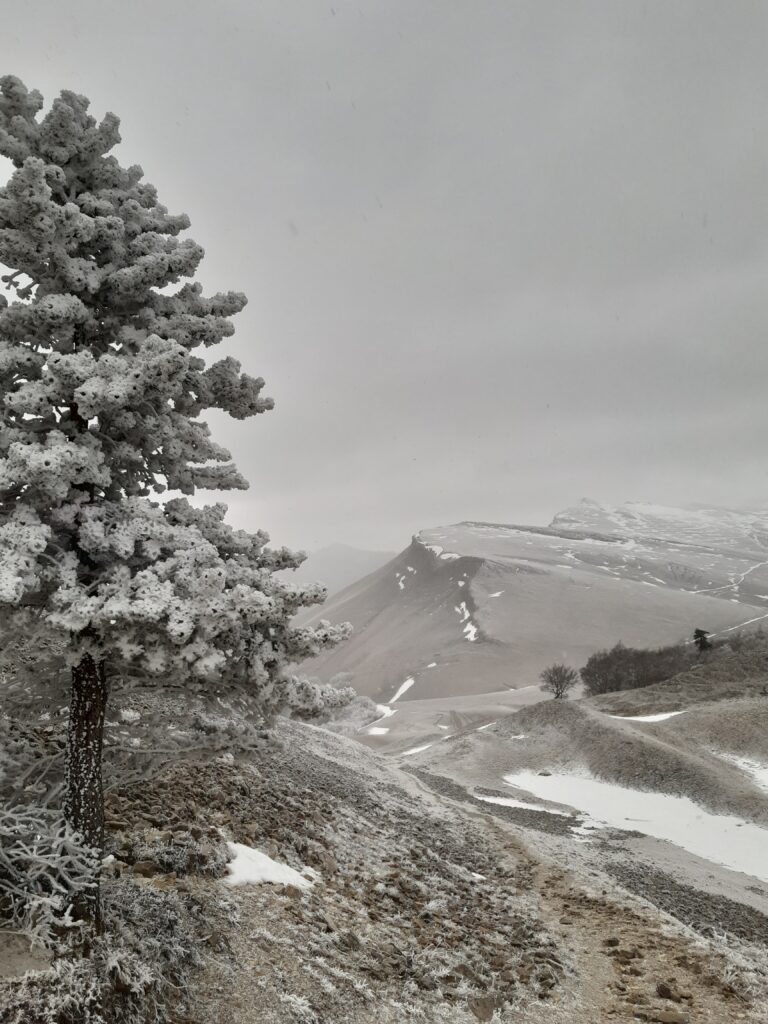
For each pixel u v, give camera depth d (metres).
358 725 109.06
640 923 15.18
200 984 7.32
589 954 12.97
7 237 6.80
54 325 7.04
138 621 6.08
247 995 7.45
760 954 15.41
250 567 7.86
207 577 6.22
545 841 26.83
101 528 6.60
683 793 40.09
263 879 10.59
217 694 7.41
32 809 6.68
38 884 6.54
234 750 7.95
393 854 16.62
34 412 6.66
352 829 17.45
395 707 128.88
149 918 7.61
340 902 11.43
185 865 9.65
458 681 170.25
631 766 45.50
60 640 6.34
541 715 62.56
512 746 57.81
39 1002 5.61
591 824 35.12
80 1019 5.72
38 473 6.06
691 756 45.25
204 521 7.95
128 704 8.11
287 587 7.20
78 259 7.12
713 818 36.09
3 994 5.57
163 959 7.17
